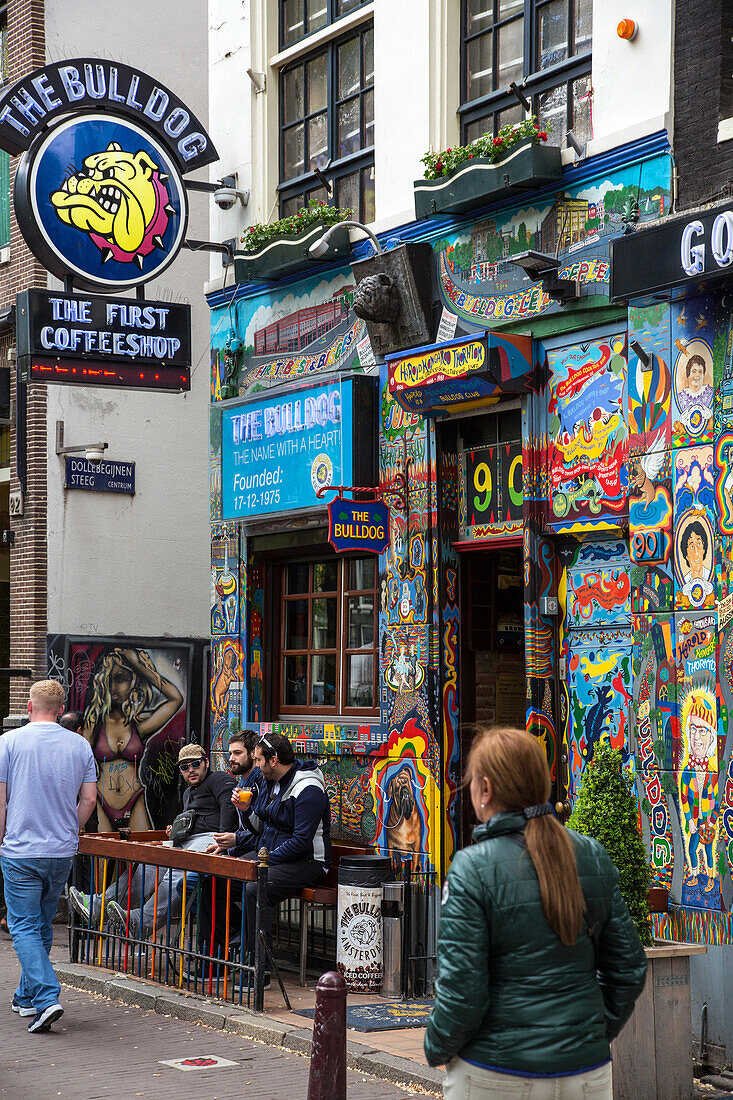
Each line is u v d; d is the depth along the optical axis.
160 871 9.50
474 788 3.64
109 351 10.29
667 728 7.14
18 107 10.01
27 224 10.02
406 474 9.27
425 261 9.08
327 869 8.56
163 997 8.03
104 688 12.90
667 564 7.19
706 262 6.65
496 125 8.97
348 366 10.00
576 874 3.50
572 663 7.99
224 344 11.32
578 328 7.93
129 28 14.10
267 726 10.40
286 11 11.26
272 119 11.27
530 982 3.41
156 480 14.06
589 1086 3.41
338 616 10.36
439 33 9.31
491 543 8.76
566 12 8.43
